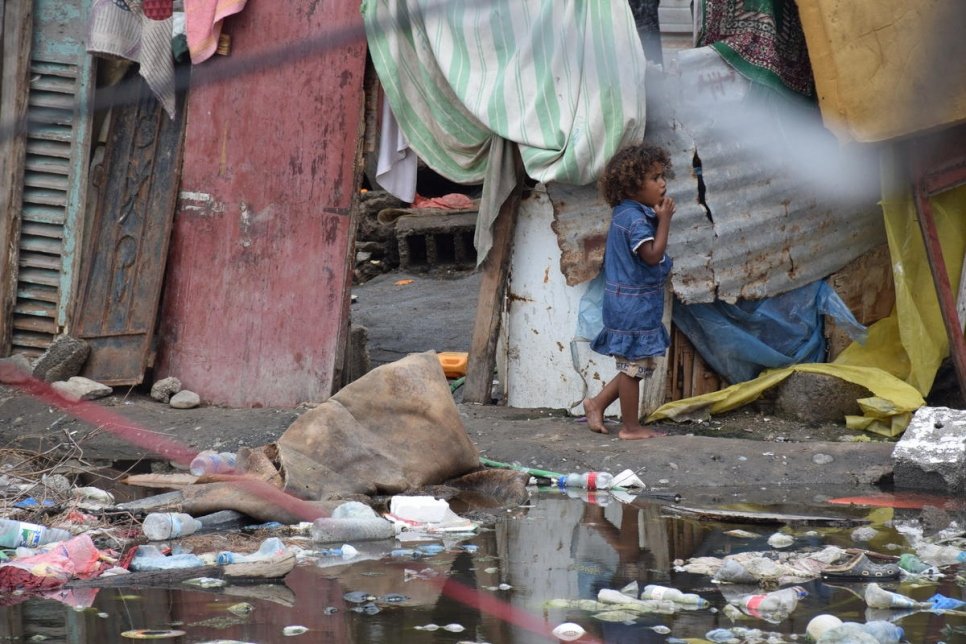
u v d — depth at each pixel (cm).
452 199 2520
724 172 1370
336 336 1480
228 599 783
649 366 1268
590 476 1152
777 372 1407
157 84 1501
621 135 1314
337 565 873
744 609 754
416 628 719
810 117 1394
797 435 1323
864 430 1332
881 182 1349
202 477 1109
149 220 1545
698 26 1528
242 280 1513
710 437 1270
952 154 1321
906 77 1189
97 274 1559
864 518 1010
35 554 876
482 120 1368
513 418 1398
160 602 777
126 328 1534
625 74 1311
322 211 1486
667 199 1245
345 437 1119
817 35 1248
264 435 1348
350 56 1460
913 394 1319
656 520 1014
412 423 1147
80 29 1547
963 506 1054
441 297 2281
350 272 1484
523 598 784
